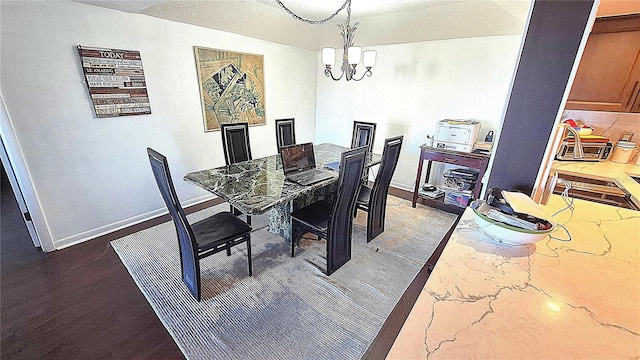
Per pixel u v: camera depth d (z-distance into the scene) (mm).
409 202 3578
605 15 1734
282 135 3324
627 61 1758
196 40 2975
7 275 2082
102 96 2404
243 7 2707
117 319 1725
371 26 3221
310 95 4629
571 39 1035
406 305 1879
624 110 1842
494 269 905
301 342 1595
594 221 1230
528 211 1055
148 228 2781
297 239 2557
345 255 2277
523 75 1166
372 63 2436
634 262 947
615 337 658
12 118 2021
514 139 1264
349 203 2105
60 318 1724
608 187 1916
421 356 596
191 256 1782
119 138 2604
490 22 2631
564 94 1104
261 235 2725
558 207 1375
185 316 1756
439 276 866
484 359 594
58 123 2232
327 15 2943
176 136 3035
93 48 2281
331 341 1605
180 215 1637
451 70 3281
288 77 4156
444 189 3299
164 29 2699
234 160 2904
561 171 2057
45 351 1517
